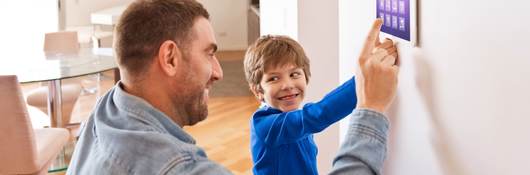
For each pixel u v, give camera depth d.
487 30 0.89
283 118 1.34
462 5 0.96
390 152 1.37
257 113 1.46
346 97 1.24
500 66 0.86
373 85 1.10
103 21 7.38
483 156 0.94
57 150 3.13
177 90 1.03
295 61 1.46
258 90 1.52
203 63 1.04
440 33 1.04
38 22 6.95
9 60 3.99
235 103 5.59
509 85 0.84
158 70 1.01
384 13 1.30
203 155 1.00
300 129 1.29
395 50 1.25
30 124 2.81
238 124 4.82
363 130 1.07
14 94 2.72
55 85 3.94
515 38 0.81
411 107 1.21
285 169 1.40
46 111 4.33
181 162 0.92
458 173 1.03
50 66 3.74
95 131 1.07
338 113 1.25
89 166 1.00
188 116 1.08
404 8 1.18
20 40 6.88
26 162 2.83
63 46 4.58
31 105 4.19
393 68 1.12
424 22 1.11
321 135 2.64
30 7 6.89
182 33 1.01
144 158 0.93
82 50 4.51
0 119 2.76
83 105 5.46
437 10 1.05
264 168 1.41
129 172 0.93
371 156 1.04
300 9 2.60
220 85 6.44
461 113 1.00
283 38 1.51
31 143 2.82
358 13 1.51
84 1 8.32
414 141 1.21
